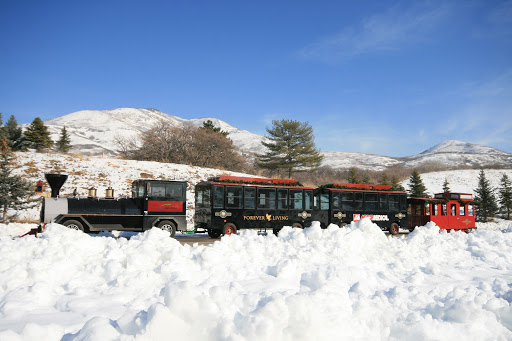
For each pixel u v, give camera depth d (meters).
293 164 53.47
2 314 4.75
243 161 45.72
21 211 23.22
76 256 7.09
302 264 7.67
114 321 4.24
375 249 9.16
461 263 8.90
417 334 4.48
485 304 5.34
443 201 24.66
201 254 7.23
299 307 3.89
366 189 21.70
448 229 24.59
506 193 43.94
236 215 18.16
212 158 42.44
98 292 5.80
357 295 5.52
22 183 22.52
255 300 4.65
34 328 3.81
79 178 28.67
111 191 16.61
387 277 7.29
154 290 5.90
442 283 7.18
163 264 6.71
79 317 4.67
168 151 41.12
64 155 33.31
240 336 3.64
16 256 7.01
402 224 22.34
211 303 3.92
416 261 8.71
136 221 16.58
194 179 32.75
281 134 54.38
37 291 5.41
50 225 8.93
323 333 3.90
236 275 6.74
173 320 3.75
